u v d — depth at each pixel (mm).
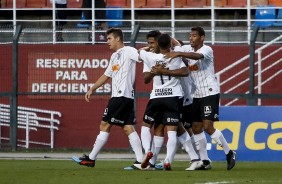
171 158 42594
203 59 43125
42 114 66188
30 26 74438
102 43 65750
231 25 73938
